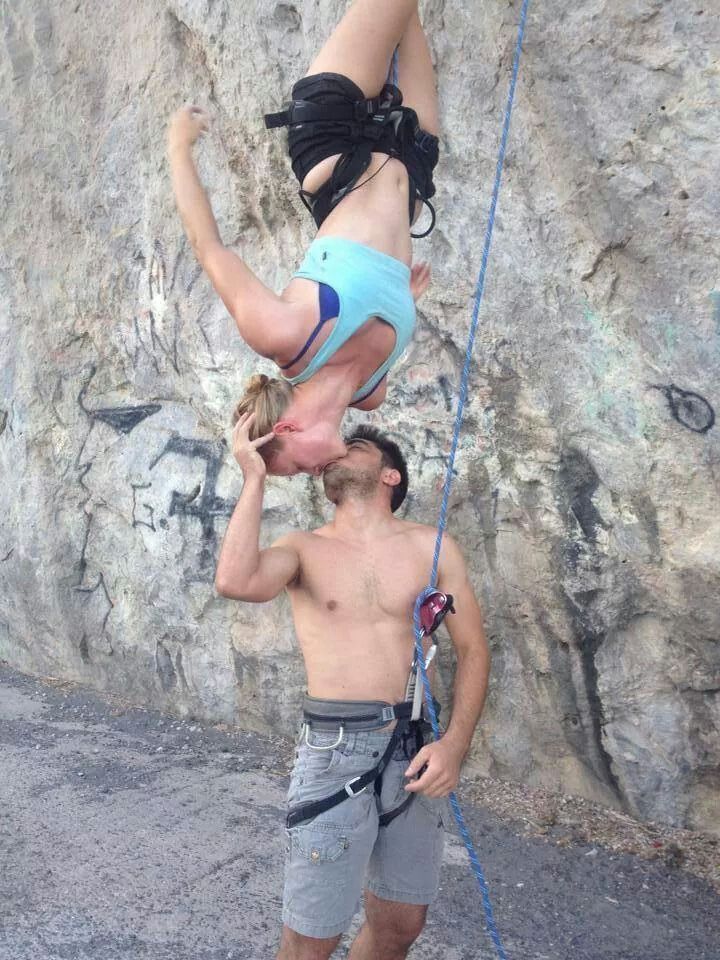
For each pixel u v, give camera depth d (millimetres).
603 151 3734
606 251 3816
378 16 2777
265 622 5180
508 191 4035
